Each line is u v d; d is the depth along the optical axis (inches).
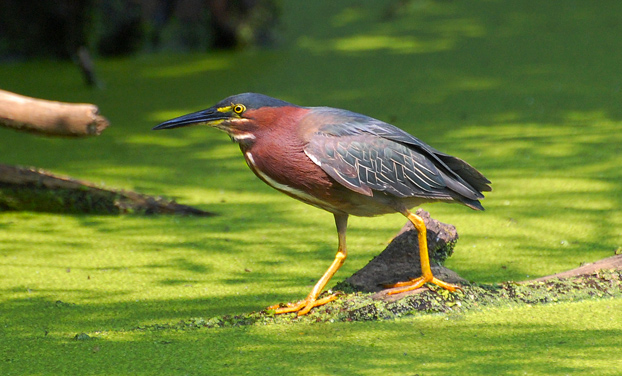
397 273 329.1
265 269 367.2
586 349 265.7
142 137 604.1
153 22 875.4
